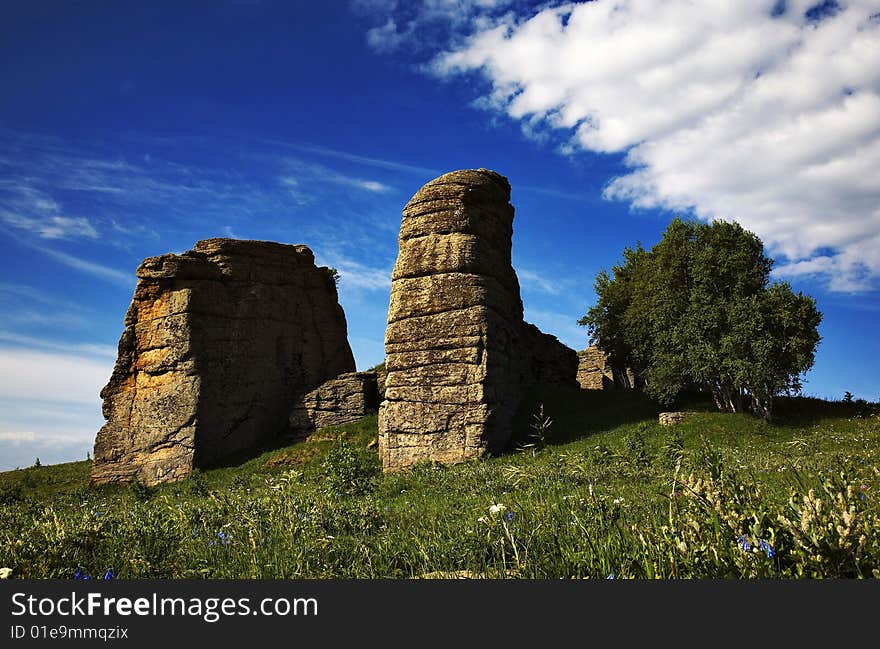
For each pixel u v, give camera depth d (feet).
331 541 23.47
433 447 104.99
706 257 112.27
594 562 16.78
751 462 54.95
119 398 136.56
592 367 227.20
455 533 23.58
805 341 101.09
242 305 146.51
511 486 45.91
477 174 122.52
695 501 15.64
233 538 26.96
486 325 107.86
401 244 119.03
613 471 47.44
